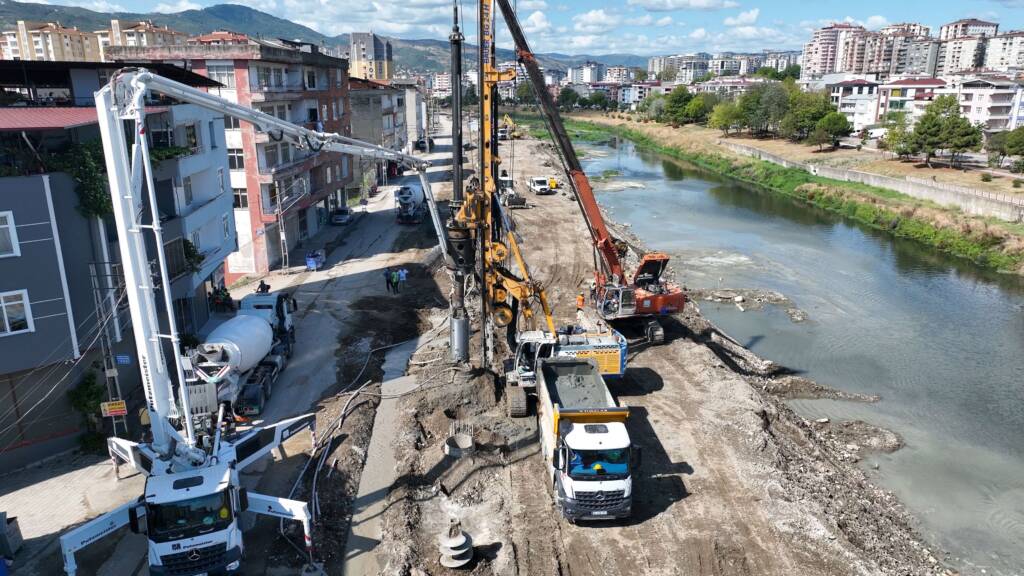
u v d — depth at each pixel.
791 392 31.38
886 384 32.62
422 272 45.03
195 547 15.89
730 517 19.92
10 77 28.58
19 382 21.42
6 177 19.70
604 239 33.19
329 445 23.12
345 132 62.28
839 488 22.95
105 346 22.50
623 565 17.97
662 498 20.84
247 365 25.89
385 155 24.06
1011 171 78.94
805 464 24.05
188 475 16.52
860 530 20.52
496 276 26.91
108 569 17.34
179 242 28.53
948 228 59.50
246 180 44.06
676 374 30.12
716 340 35.84
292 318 33.44
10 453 21.45
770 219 69.69
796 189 82.69
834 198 75.25
